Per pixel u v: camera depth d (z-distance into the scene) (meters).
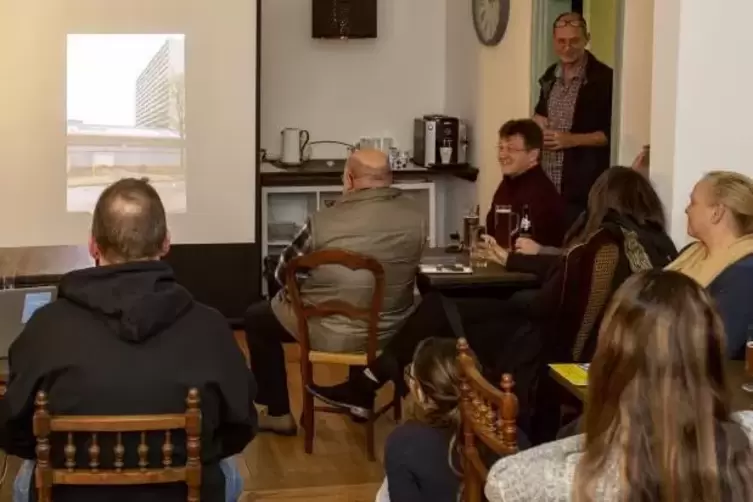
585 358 3.94
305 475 4.48
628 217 3.91
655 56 4.41
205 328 2.63
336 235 4.50
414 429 2.62
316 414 5.26
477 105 7.33
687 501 1.67
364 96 7.84
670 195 4.34
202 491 2.63
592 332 3.92
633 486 1.68
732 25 4.27
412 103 7.91
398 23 7.83
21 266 3.73
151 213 2.68
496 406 2.37
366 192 4.52
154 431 2.55
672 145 4.32
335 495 4.28
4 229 6.51
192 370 2.57
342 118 7.82
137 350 2.56
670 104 4.32
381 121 7.88
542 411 4.05
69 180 6.54
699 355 1.71
